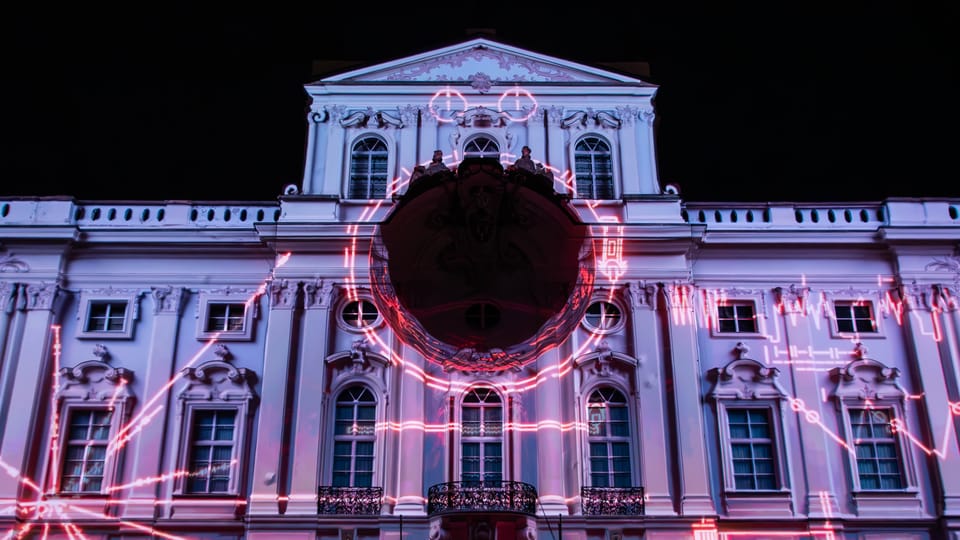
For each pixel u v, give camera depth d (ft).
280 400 79.05
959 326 83.20
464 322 79.30
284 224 83.66
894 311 84.99
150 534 76.28
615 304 83.97
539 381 80.02
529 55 94.12
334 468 78.23
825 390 82.07
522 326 79.05
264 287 85.61
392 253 80.74
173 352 82.99
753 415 81.66
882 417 81.66
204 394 81.10
